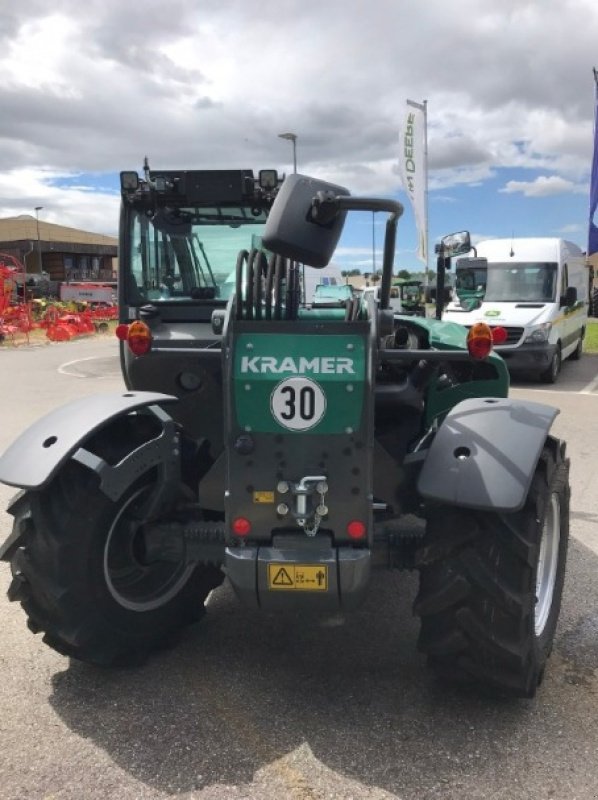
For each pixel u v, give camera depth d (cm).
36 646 361
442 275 518
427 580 287
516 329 1242
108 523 318
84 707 308
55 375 1448
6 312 2433
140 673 336
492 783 260
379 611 397
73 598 312
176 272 481
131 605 335
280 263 292
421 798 254
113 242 8569
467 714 301
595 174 1739
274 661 346
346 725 295
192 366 374
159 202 472
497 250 1388
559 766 269
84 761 274
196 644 364
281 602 288
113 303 4184
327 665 342
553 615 339
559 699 312
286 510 283
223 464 311
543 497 295
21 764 272
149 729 293
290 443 280
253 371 280
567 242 1478
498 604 280
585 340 2211
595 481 654
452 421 296
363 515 283
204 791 258
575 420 931
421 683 325
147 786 261
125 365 480
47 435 302
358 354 278
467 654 292
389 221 288
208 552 317
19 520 313
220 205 475
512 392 1179
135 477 308
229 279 482
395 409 388
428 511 293
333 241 262
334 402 277
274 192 468
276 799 254
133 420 327
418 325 454
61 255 7288
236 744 283
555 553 349
